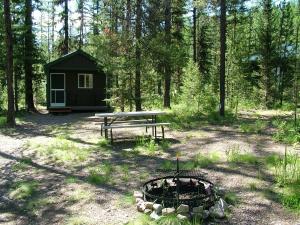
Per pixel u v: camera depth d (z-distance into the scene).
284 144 11.27
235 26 28.70
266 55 26.22
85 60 23.30
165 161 9.66
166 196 6.80
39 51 25.70
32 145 12.17
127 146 11.66
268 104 24.48
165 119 16.31
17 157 10.69
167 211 5.95
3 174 9.10
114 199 7.06
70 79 23.62
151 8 18.30
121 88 18.17
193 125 15.23
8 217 6.55
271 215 6.09
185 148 11.08
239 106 23.14
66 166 9.55
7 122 16.88
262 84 25.78
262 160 9.34
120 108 19.83
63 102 23.62
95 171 8.94
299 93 15.20
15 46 23.02
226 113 18.73
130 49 18.09
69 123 17.58
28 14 24.78
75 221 6.11
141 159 10.01
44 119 19.61
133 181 8.10
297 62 15.07
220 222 5.85
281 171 8.10
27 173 9.09
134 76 18.45
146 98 18.58
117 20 18.69
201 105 19.88
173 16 27.11
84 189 7.71
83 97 23.88
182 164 9.27
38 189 7.89
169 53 17.55
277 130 13.45
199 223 5.76
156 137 12.38
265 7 27.12
